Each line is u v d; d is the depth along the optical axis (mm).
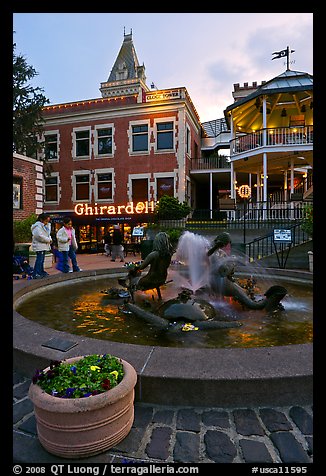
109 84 41750
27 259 10336
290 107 20703
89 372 2109
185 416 2297
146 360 2664
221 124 32781
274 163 21484
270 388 2371
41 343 3078
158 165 21641
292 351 2793
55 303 5703
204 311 4426
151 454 1924
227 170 22969
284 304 5402
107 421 1919
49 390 1949
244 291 5453
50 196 24547
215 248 5453
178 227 17922
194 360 2650
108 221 20641
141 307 5223
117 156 22578
